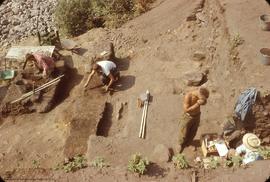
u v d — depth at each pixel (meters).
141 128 9.75
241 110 8.82
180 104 10.37
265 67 9.91
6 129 10.49
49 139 10.02
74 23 14.98
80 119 10.11
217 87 10.66
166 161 8.64
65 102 11.11
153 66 11.99
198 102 8.62
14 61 12.33
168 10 14.16
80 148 9.36
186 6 13.90
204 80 11.17
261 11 11.75
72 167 7.94
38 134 10.23
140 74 11.73
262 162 7.73
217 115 9.87
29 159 9.51
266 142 9.16
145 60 12.29
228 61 10.66
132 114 10.25
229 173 7.61
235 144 8.99
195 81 11.01
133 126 9.88
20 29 15.93
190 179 7.56
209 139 9.18
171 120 9.97
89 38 13.65
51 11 16.88
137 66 12.09
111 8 15.01
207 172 7.70
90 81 11.41
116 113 10.49
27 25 16.14
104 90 11.09
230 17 11.59
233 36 10.88
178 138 9.41
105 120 10.33
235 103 9.27
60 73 11.58
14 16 16.69
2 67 12.28
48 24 16.11
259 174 7.47
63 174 7.80
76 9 15.03
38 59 11.45
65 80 11.65
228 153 8.65
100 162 8.09
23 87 11.19
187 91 10.93
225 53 10.94
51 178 7.71
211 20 12.61
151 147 9.23
